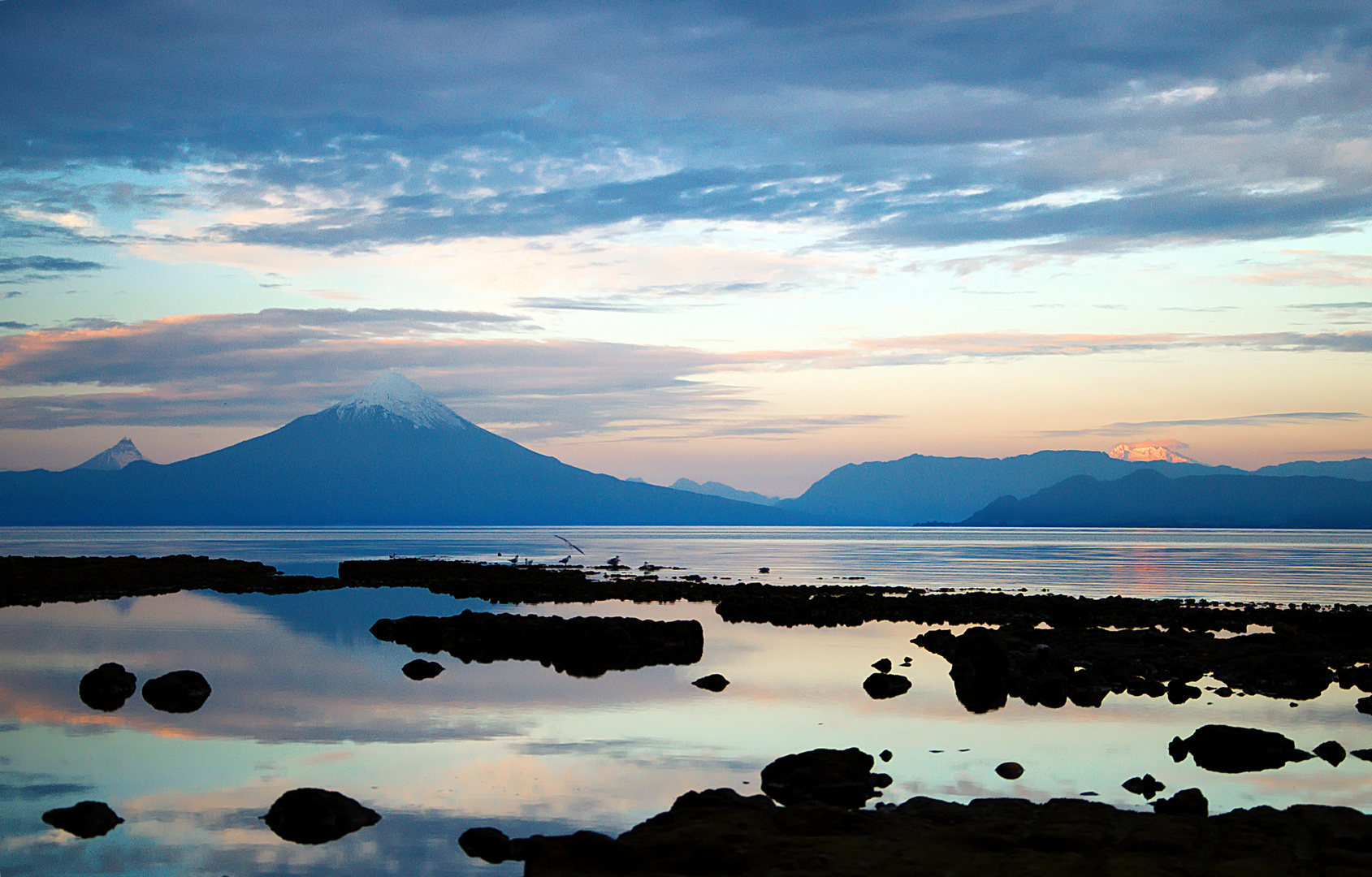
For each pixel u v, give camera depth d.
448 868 18.55
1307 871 15.77
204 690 35.34
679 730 29.91
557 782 24.17
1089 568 129.38
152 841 20.00
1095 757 26.70
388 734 29.22
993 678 39.41
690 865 16.67
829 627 60.12
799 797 22.50
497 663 43.59
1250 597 83.25
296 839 20.19
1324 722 31.58
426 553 179.25
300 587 86.31
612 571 120.75
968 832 18.20
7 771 25.06
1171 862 16.23
